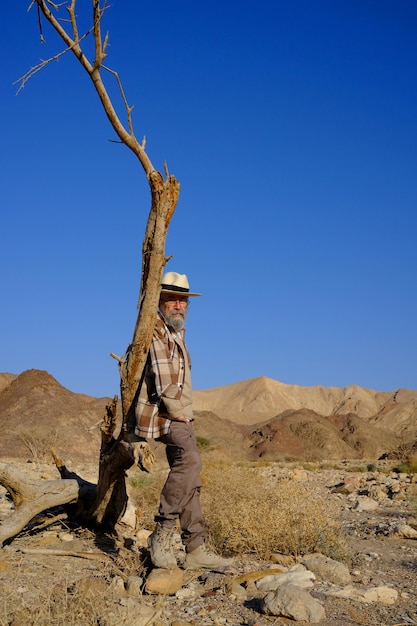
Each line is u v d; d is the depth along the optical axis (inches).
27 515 241.0
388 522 380.8
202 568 224.4
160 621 168.4
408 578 249.8
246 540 263.9
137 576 207.2
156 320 213.5
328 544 270.4
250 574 221.9
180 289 218.2
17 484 241.3
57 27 194.2
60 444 754.8
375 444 1806.1
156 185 199.6
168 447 215.3
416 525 368.5
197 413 1700.3
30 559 224.8
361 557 275.6
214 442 1429.6
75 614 157.4
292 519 274.8
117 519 258.2
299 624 182.1
